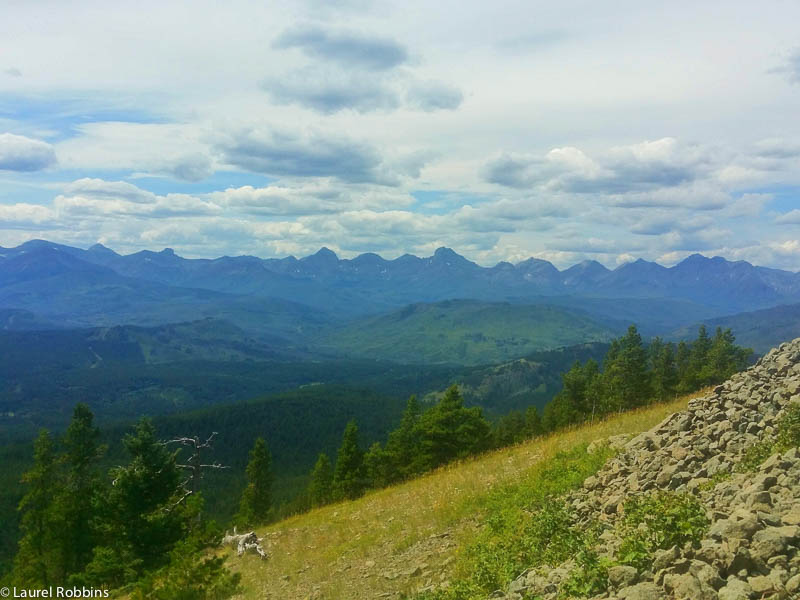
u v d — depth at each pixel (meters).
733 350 60.22
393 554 13.20
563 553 8.18
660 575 5.72
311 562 14.80
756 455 9.31
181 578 13.77
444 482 19.59
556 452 16.88
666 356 63.41
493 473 17.92
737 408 12.55
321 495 61.19
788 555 5.42
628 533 7.06
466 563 10.37
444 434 44.62
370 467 57.50
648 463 11.25
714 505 7.59
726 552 5.62
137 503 22.95
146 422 24.48
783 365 13.96
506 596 7.40
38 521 28.45
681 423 12.80
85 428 29.62
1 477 97.06
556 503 10.38
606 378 60.03
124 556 22.03
